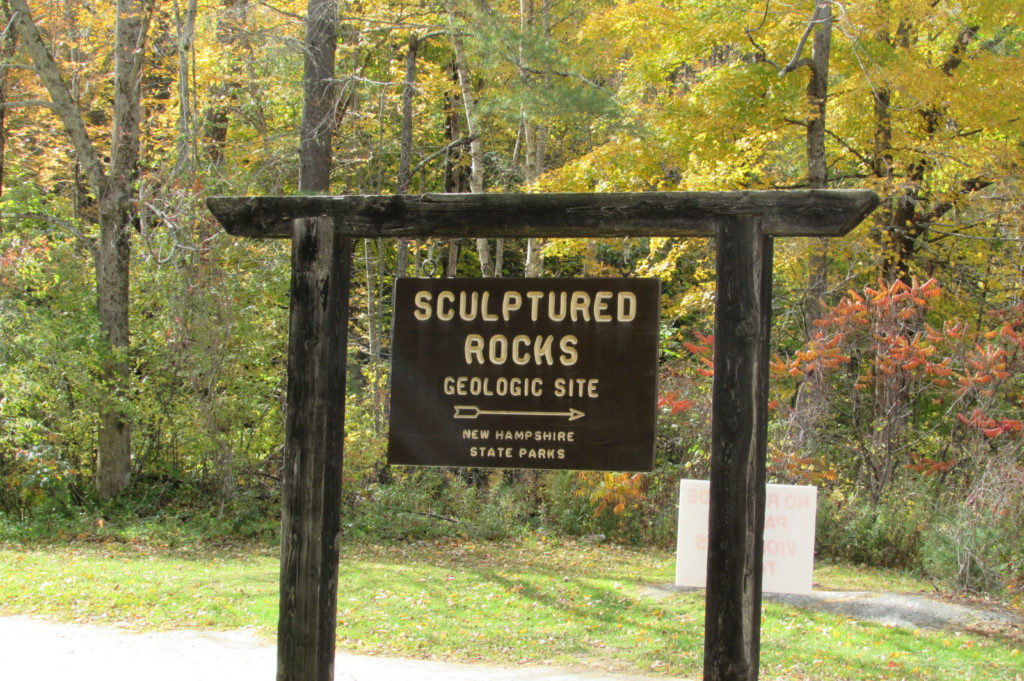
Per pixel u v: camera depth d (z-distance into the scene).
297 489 4.23
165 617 9.79
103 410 15.94
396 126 23.75
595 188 17.39
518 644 9.38
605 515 16.41
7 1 17.00
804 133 19.19
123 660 8.04
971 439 14.68
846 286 19.52
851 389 16.08
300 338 4.29
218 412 15.84
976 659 9.13
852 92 18.72
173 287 15.82
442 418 4.28
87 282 17.56
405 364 4.32
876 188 17.61
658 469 16.06
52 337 15.50
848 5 15.83
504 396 4.26
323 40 17.22
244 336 16.00
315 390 4.27
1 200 18.89
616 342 4.22
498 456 4.24
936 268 20.12
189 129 16.17
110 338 16.62
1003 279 19.62
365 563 13.36
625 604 11.15
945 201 19.09
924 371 15.78
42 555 13.30
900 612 10.69
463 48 20.22
